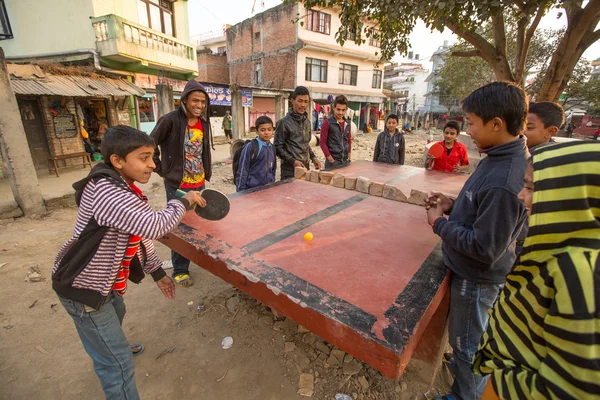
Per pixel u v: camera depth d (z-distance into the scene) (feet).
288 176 11.96
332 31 61.62
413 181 10.39
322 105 63.41
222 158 32.89
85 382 6.21
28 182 15.74
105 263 4.19
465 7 12.27
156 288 9.42
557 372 2.24
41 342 7.23
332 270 4.62
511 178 3.77
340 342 3.52
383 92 83.51
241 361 6.68
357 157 38.58
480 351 3.34
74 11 28.86
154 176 23.17
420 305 3.80
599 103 58.59
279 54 60.18
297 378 6.30
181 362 6.67
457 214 4.55
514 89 3.86
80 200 4.18
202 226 6.22
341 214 7.05
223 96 44.04
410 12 13.37
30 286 9.49
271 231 6.02
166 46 35.01
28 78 21.67
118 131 4.19
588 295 2.07
